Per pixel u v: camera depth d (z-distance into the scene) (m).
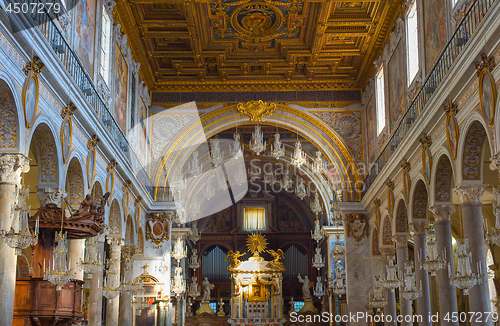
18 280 12.17
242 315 37.66
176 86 26.25
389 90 21.73
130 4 19.89
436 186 15.54
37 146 12.73
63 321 12.52
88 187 15.39
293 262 41.78
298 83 26.17
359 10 21.17
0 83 9.89
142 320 25.23
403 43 19.58
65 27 13.76
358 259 25.45
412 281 16.55
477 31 11.53
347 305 25.14
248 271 38.16
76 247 14.62
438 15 15.59
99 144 16.39
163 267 25.48
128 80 21.84
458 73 12.82
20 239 9.73
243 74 25.80
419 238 17.81
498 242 10.73
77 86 13.41
